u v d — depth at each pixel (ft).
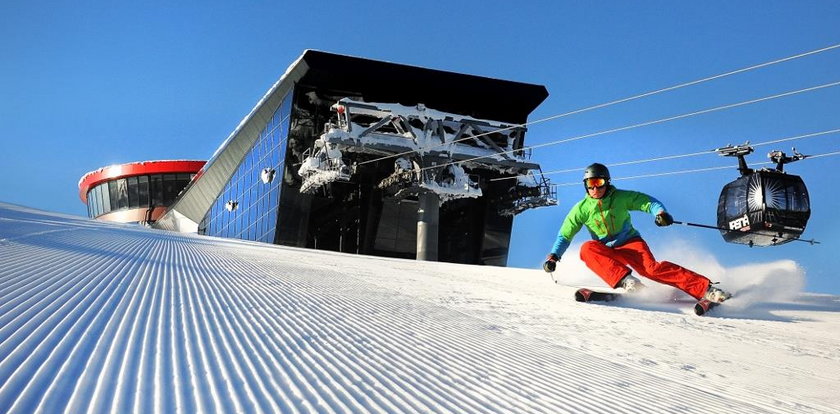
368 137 122.21
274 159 151.02
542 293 30.86
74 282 18.30
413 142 124.47
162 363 9.93
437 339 14.90
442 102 140.67
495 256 148.15
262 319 15.33
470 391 10.12
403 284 30.58
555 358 13.91
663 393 11.27
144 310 14.90
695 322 22.45
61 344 10.45
